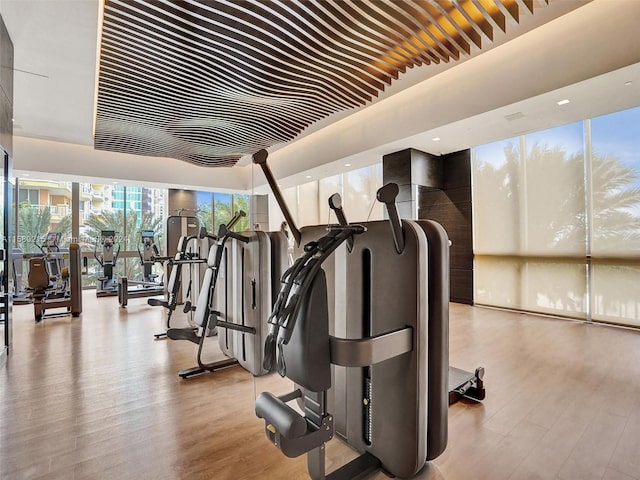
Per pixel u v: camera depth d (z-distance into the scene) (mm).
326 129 6902
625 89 3688
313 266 1326
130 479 1667
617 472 1685
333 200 1451
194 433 2072
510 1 3037
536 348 3637
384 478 1629
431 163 6371
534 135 5430
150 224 10227
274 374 2990
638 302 4434
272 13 2965
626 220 4516
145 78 3924
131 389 2701
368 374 1736
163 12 2869
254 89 4223
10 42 3465
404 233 1521
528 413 2270
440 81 4797
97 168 7914
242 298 3076
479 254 6141
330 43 3463
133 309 5977
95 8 3055
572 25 3539
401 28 3283
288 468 1747
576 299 5008
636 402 2408
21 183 8320
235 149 6785
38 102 5098
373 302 1638
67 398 2543
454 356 3385
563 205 5125
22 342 3998
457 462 1767
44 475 1692
